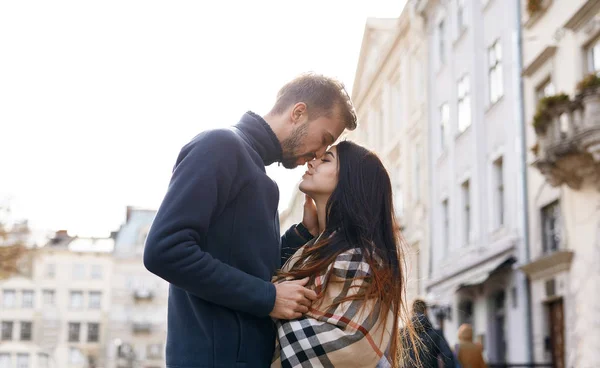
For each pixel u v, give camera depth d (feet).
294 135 11.18
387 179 11.42
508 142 63.46
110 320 239.91
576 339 50.55
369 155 11.44
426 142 86.17
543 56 56.18
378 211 11.05
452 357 19.93
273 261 10.82
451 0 78.59
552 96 49.14
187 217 9.89
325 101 11.21
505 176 64.08
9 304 237.86
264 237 10.67
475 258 69.62
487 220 68.33
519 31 60.90
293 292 10.20
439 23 83.61
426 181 85.87
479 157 70.18
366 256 10.56
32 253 102.42
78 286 241.55
